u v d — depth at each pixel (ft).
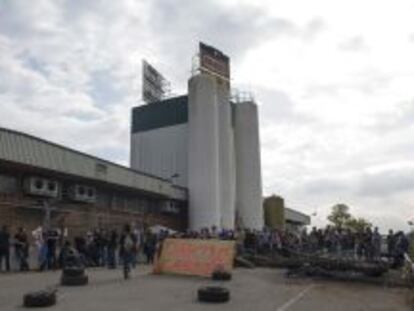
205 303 53.62
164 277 79.36
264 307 51.75
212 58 217.97
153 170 214.07
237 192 218.18
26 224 110.42
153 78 230.68
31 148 109.19
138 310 48.39
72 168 120.78
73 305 50.55
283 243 116.16
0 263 81.66
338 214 289.33
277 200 232.12
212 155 192.13
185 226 184.85
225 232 113.50
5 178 106.93
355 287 73.92
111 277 77.30
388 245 99.60
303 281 79.25
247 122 221.25
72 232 123.44
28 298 49.52
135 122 223.51
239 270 95.96
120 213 144.87
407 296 63.36
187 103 210.38
